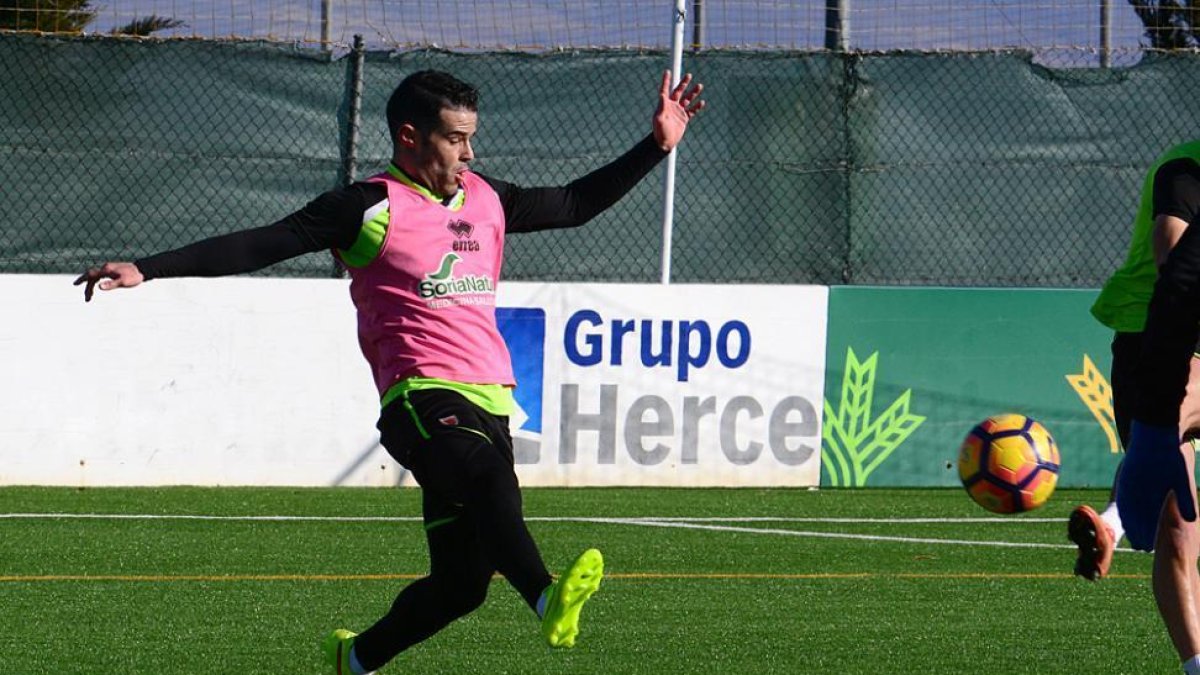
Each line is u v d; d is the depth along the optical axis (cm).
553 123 3781
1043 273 3922
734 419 3628
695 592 2392
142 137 3681
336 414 3528
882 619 2195
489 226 1534
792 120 3850
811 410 3659
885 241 3878
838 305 3666
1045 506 3447
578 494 3466
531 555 1370
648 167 1636
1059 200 3916
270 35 3753
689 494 3509
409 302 1492
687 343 3603
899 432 3694
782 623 2158
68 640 1991
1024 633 2108
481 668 1861
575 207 1602
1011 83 3891
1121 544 2892
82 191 3666
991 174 3894
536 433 3547
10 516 3036
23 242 3647
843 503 3434
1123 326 1680
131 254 3684
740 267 3853
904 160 3881
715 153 3838
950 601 2342
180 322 3462
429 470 1445
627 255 3831
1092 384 3750
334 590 2377
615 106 3791
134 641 1989
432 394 1475
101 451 3434
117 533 2878
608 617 2186
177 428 3466
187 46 3688
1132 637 2089
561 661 1902
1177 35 4003
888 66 3872
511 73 3766
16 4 3891
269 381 3500
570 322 3553
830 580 2517
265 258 1428
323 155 3725
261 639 2012
